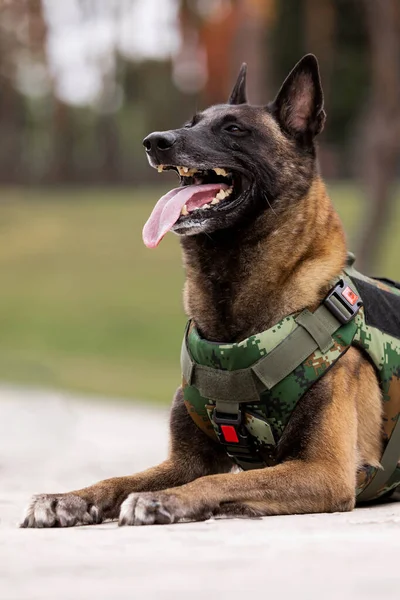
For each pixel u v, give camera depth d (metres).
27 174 58.88
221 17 25.53
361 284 5.51
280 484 4.90
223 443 5.36
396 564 3.27
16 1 22.11
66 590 2.87
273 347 5.08
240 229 5.54
